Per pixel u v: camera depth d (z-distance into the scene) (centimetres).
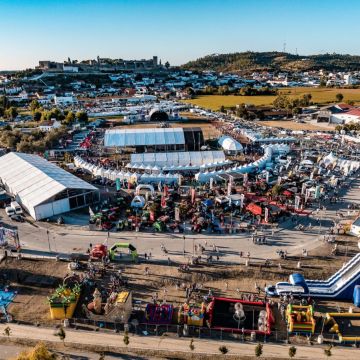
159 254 5172
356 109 16662
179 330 3703
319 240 5581
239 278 4631
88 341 3559
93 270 4703
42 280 4575
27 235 5803
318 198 7162
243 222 6138
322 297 4212
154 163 9362
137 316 3916
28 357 3062
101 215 6128
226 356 3366
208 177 8300
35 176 7319
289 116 18188
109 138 11338
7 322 3838
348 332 3703
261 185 7819
